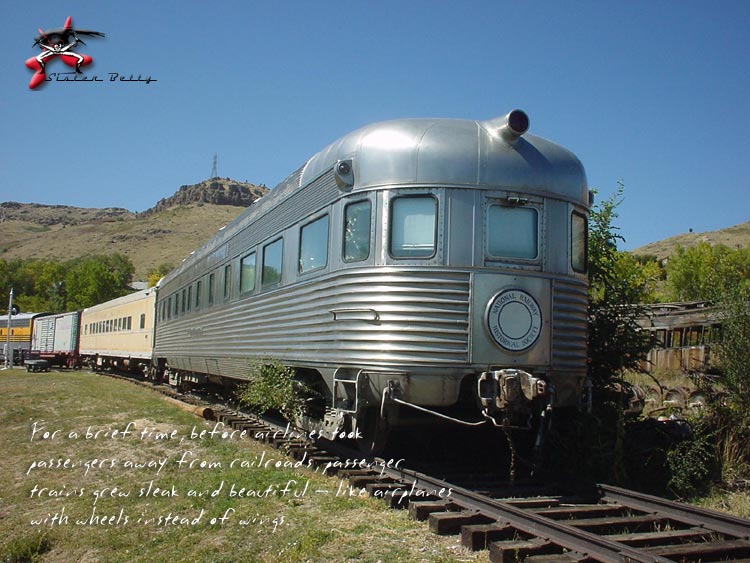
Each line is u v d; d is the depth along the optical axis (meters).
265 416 12.23
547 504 6.31
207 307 14.47
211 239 15.05
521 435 8.03
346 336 7.41
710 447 7.88
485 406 6.72
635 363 9.50
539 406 7.20
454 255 6.99
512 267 7.10
